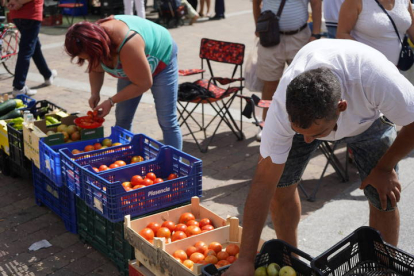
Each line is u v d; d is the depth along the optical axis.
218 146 5.79
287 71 2.52
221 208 4.39
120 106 4.59
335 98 2.06
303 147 2.96
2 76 8.68
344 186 4.75
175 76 4.43
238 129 5.95
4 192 4.73
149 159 4.12
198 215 3.56
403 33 4.17
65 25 13.31
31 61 9.57
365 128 2.76
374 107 2.51
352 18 4.11
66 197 3.98
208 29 13.09
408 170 5.02
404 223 4.09
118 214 3.33
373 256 2.69
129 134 4.27
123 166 3.75
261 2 6.20
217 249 3.13
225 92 5.58
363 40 4.16
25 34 7.18
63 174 3.83
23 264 3.65
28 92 7.48
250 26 13.55
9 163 4.97
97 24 3.63
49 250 3.83
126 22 3.88
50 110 5.11
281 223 3.23
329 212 4.28
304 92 2.05
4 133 4.80
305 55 2.51
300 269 2.70
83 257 3.74
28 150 4.34
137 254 3.25
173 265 2.89
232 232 3.28
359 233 2.66
